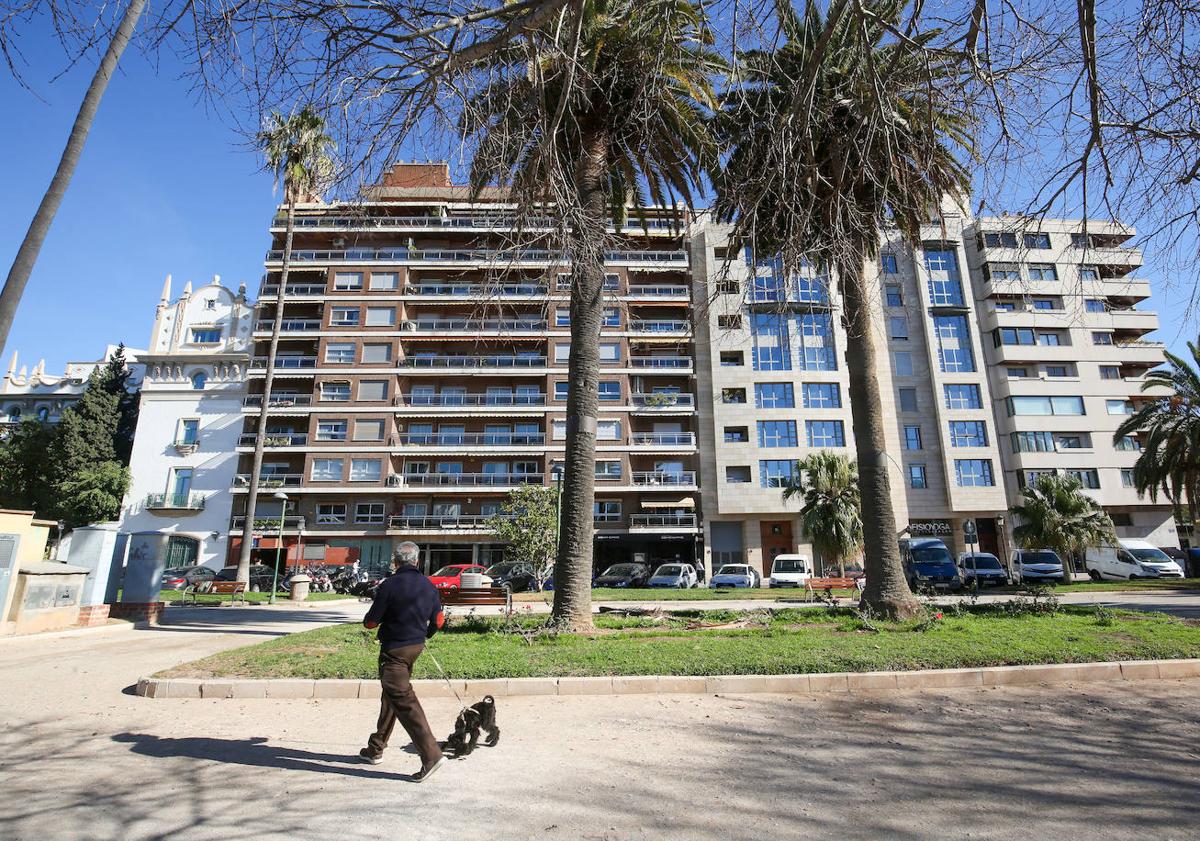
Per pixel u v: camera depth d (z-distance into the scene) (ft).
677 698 23.88
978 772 15.98
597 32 28.19
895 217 30.83
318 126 20.62
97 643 38.83
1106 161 19.66
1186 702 22.48
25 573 40.52
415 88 20.34
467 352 153.89
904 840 12.32
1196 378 97.55
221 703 23.66
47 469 137.49
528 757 17.29
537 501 104.63
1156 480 104.01
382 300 150.51
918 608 39.22
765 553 143.64
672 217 48.55
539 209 23.38
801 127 20.76
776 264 24.31
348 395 147.02
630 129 34.42
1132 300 154.61
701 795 14.64
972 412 146.20
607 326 151.84
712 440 147.95
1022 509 101.86
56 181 16.78
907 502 143.74
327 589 113.09
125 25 16.74
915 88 21.88
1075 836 12.38
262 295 152.66
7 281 15.96
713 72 36.60
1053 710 21.75
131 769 16.35
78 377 185.47
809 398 147.33
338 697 24.43
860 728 19.98
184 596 84.43
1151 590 79.56
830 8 19.11
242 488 140.56
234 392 149.69
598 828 12.92
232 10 17.37
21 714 22.08
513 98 21.31
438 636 34.63
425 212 153.07
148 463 146.10
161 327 154.10
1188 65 17.78
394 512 142.92
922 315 151.02
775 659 26.94
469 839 12.43
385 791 14.87
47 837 12.37
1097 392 150.20
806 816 13.47
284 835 12.50
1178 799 14.08
